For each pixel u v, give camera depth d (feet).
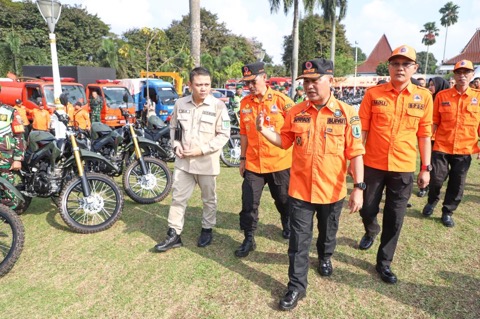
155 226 13.23
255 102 10.83
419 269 10.30
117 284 9.55
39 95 34.40
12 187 10.73
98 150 16.26
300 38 121.80
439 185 13.76
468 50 126.62
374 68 204.74
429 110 9.62
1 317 8.27
